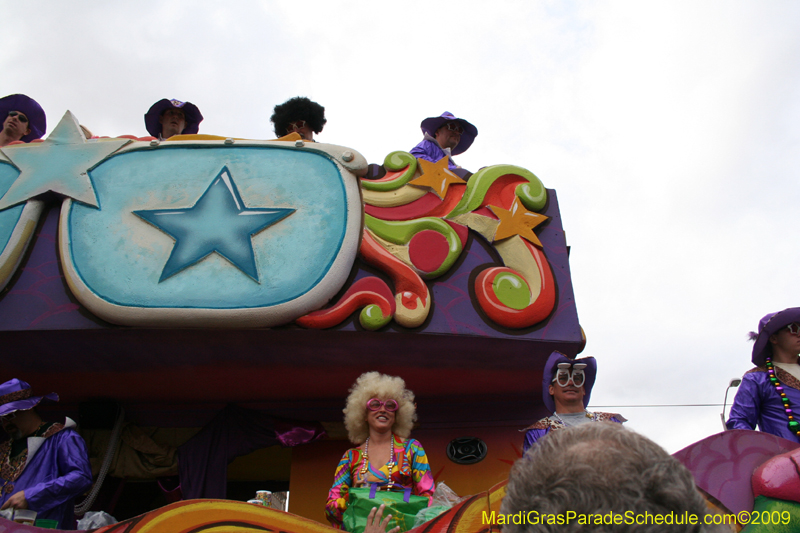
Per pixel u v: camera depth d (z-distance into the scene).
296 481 7.07
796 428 4.65
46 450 4.55
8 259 5.99
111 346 6.09
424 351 6.44
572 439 1.38
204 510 3.26
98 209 6.27
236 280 5.94
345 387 7.02
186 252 6.06
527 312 6.48
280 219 6.25
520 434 7.24
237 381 6.81
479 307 6.51
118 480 7.02
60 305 5.93
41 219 6.36
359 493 3.99
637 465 1.27
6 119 8.41
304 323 5.93
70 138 6.70
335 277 6.00
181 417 7.23
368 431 4.93
